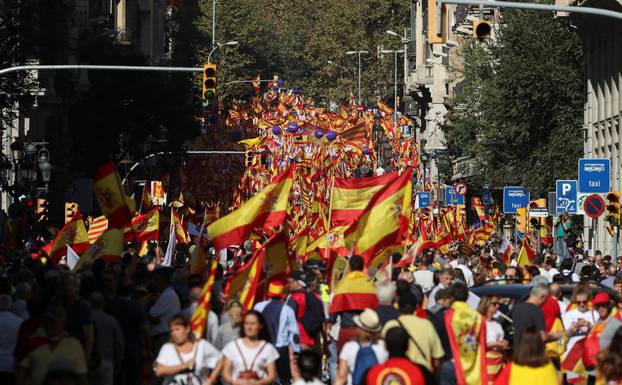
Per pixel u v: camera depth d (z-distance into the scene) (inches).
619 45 4694.9
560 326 1729.8
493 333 1537.9
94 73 6574.8
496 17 6914.4
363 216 1982.0
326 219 3518.7
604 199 3627.0
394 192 1972.2
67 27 5984.3
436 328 1534.2
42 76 5900.6
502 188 5182.1
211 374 1412.4
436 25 2245.3
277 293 1731.1
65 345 1405.0
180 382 1434.5
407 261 2177.7
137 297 1839.3
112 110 6476.4
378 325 1354.6
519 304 1557.6
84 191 5049.2
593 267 2844.5
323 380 2202.3
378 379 1242.6
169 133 6722.4
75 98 6565.0
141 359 1701.5
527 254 2819.9
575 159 5093.5
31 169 4207.7
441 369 1530.5
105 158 6496.1
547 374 1299.2
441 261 2691.9
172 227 2775.6
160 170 7564.0
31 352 1401.3
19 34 4291.3
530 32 5032.0
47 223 4352.9
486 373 1486.2
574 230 5295.3
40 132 5974.4
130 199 2245.3
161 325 1774.1
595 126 4975.4
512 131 5019.7
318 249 2539.4
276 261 1808.6
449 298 1589.6
